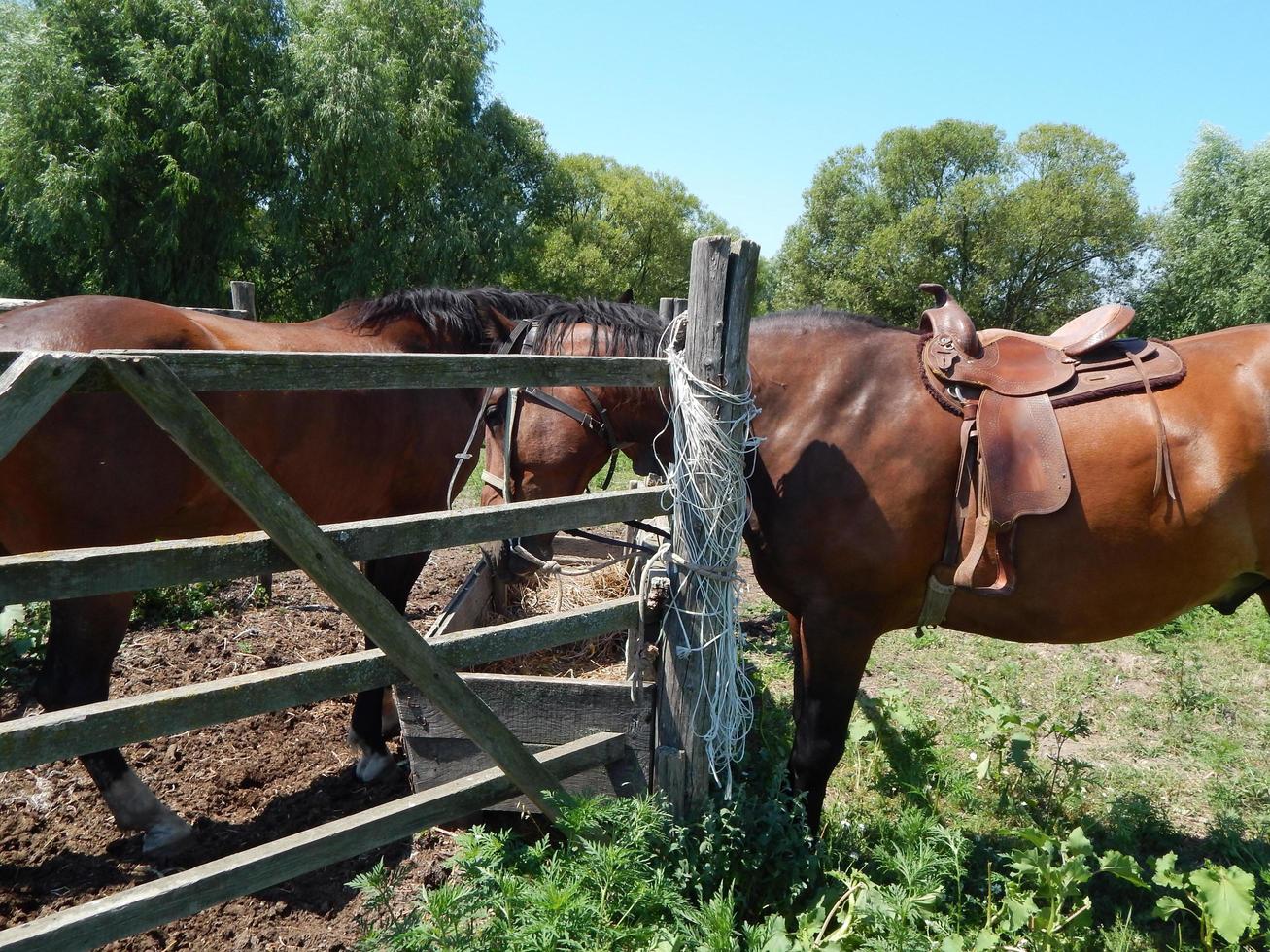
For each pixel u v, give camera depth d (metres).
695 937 2.11
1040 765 3.57
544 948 1.89
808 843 2.54
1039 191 27.38
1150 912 2.63
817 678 2.65
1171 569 2.51
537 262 25.69
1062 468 2.42
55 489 2.43
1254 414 2.45
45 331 2.44
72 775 3.24
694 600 2.48
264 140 17.55
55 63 16.03
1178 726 3.98
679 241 37.38
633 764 2.69
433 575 6.09
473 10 21.95
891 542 2.52
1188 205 21.62
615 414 3.02
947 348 2.59
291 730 3.65
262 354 1.67
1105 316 2.66
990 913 2.38
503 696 2.70
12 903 2.53
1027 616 2.60
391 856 2.84
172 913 1.76
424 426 3.43
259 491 1.73
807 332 2.72
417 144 19.19
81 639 2.58
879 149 32.34
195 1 16.92
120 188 17.42
